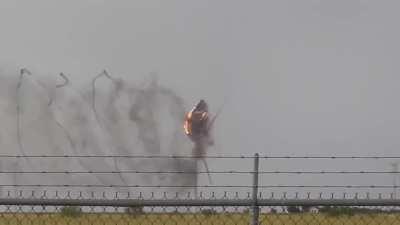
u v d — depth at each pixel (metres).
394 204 31.44
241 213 34.09
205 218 34.47
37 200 32.19
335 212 34.81
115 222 36.25
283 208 33.72
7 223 38.50
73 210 36.16
